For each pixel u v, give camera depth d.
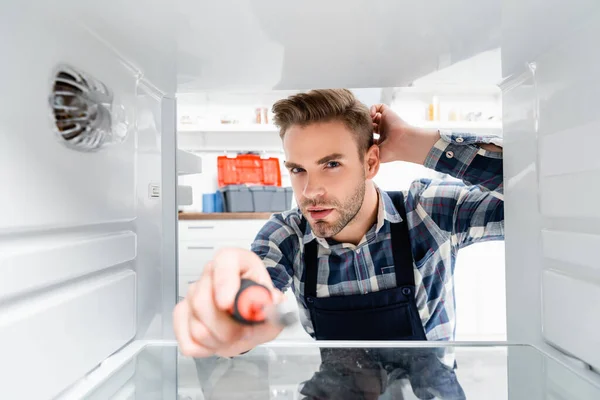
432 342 0.52
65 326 0.36
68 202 0.37
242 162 3.01
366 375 0.45
